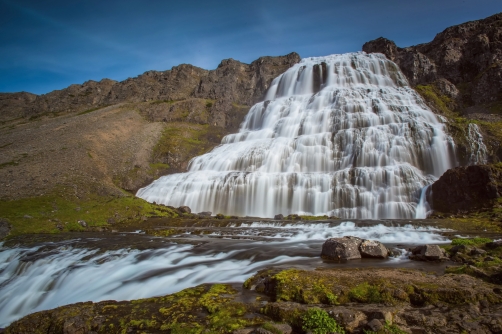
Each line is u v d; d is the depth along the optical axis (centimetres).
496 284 1114
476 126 4428
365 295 1060
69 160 4819
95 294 1509
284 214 3812
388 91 6000
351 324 895
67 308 1170
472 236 2131
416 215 3350
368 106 5303
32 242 2558
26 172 4222
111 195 4106
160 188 4684
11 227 2941
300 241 2236
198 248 2069
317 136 4659
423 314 930
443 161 4128
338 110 5275
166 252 2011
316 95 6197
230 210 4084
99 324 1049
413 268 1405
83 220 3259
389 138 4297
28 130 7019
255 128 6638
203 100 8119
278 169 4597
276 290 1159
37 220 3139
